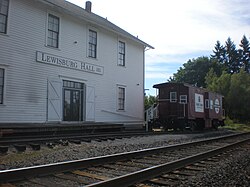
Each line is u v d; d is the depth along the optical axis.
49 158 8.62
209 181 6.34
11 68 15.59
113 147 11.40
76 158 8.77
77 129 16.81
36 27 17.09
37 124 15.64
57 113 18.03
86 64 20.52
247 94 48.75
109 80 22.73
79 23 20.09
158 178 6.47
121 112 23.92
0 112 14.93
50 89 17.69
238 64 94.31
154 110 24.94
